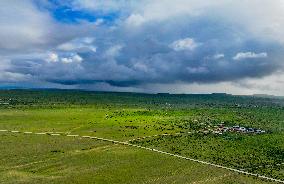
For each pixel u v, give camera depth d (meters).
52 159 145.12
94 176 127.88
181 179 126.19
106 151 157.75
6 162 139.88
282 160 153.00
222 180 126.00
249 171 136.00
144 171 133.50
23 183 119.25
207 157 152.12
